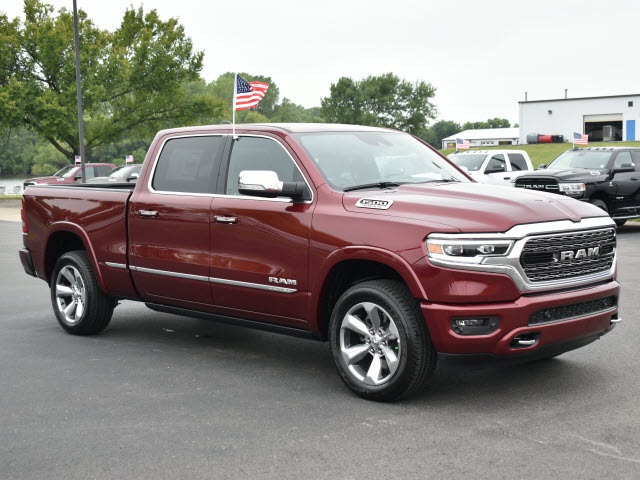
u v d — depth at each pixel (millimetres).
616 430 4648
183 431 4746
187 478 4012
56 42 36438
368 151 6188
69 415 5094
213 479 3990
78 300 7562
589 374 5914
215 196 6312
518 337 4953
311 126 6297
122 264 7020
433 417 4945
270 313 5977
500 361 5020
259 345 7156
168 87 40156
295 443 4504
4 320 8422
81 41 37594
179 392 5609
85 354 6820
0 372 6215
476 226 4918
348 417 4977
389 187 5773
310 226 5598
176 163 6750
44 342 7320
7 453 4414
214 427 4816
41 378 6023
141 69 39500
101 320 7492
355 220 5367
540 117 85438
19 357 6719
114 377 6039
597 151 19000
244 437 4621
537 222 5012
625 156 18688
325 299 5664
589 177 17906
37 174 109750
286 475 4020
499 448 4367
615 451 4301
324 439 4562
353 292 5344
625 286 10039
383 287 5219
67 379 5992
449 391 5527
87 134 39250
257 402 5344
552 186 17859
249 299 6062
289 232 5719
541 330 4965
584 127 83812
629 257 13250
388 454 4301
